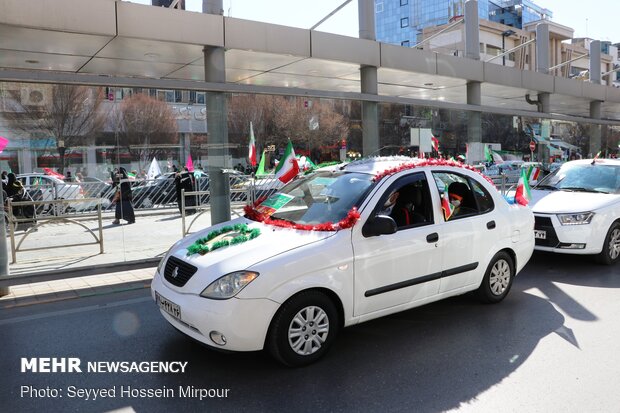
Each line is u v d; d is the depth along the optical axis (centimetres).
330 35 933
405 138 1083
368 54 988
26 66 944
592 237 712
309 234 427
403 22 8712
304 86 1252
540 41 1459
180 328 401
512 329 486
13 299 606
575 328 488
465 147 1192
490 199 561
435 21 8231
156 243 946
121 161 858
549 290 620
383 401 350
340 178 510
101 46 795
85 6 693
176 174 951
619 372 391
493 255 545
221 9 828
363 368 403
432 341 458
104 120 842
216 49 812
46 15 668
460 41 3688
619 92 1664
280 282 382
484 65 1216
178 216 1072
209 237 457
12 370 409
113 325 512
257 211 514
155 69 990
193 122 888
